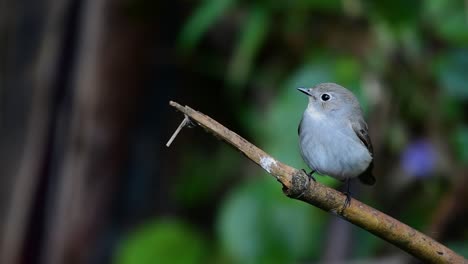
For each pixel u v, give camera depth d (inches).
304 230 410.0
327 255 412.2
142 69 453.7
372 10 415.2
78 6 437.4
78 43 438.3
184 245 442.0
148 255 435.8
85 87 438.3
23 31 439.5
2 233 438.6
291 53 467.2
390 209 442.9
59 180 442.0
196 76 506.3
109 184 449.4
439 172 429.1
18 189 437.4
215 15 416.2
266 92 478.9
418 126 432.1
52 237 442.9
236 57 458.3
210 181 512.4
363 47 431.5
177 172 512.7
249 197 411.2
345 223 414.6
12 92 438.6
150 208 499.2
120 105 447.2
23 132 438.3
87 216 446.3
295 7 439.5
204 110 516.4
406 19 410.3
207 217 515.2
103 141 445.4
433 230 411.5
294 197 222.7
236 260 408.5
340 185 430.6
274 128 392.5
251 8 455.5
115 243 467.5
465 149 412.5
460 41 415.2
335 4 429.1
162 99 505.0
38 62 436.5
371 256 428.5
